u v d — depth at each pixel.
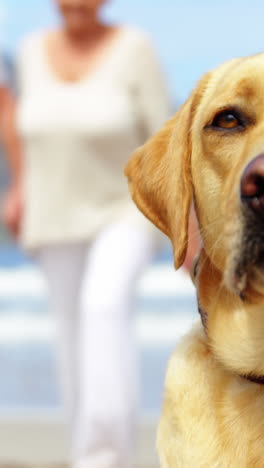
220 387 3.99
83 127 6.96
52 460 9.00
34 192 7.21
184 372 4.09
